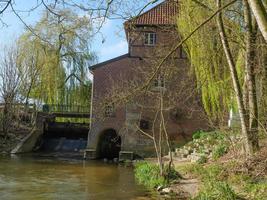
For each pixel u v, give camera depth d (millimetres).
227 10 18031
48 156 37094
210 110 27281
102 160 35438
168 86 28047
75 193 18391
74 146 42312
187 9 21719
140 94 13438
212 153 23203
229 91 23578
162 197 17234
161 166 20484
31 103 44375
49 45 13289
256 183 15383
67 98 45656
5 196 17359
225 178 17062
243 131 17547
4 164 29344
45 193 18266
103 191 18969
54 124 43281
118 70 35594
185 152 29156
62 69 44531
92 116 35969
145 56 34812
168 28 26672
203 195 14688
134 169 28172
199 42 23828
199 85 24500
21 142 38750
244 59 19344
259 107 17938
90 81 46125
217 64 23766
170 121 35125
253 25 16922
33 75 42312
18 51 41500
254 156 17047
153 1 11898
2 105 39938
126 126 33719
